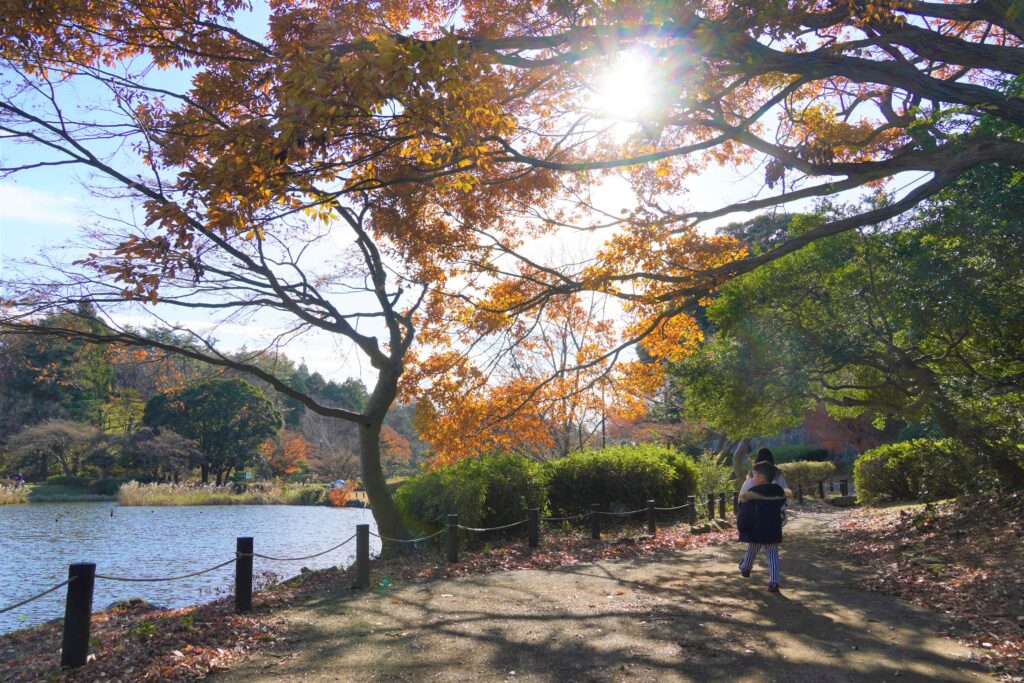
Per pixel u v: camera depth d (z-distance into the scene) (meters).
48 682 5.28
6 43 7.50
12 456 43.75
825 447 38.81
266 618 7.24
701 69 7.78
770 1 7.13
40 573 16.53
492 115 7.01
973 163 8.15
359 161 6.71
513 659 5.62
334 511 38.66
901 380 13.41
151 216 6.22
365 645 6.11
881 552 11.10
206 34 7.81
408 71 5.74
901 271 10.68
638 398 17.64
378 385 13.59
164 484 45.06
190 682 5.18
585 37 7.42
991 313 9.77
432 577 9.88
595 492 17.16
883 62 7.94
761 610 7.34
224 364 11.46
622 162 8.52
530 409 14.77
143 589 14.13
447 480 13.59
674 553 12.04
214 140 6.11
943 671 5.16
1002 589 7.43
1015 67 7.62
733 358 13.25
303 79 5.59
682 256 10.55
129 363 12.10
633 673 5.18
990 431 11.73
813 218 12.17
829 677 5.05
